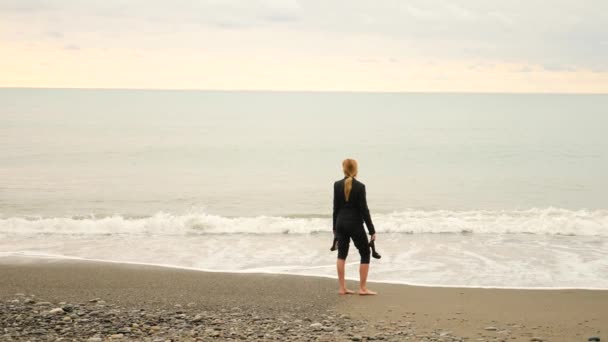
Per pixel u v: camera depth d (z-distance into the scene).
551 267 11.15
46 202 20.33
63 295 8.95
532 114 87.88
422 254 12.23
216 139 43.97
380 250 12.60
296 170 29.50
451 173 28.48
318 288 9.49
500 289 9.52
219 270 10.91
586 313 8.13
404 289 9.48
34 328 6.86
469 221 15.82
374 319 7.75
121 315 7.69
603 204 20.91
